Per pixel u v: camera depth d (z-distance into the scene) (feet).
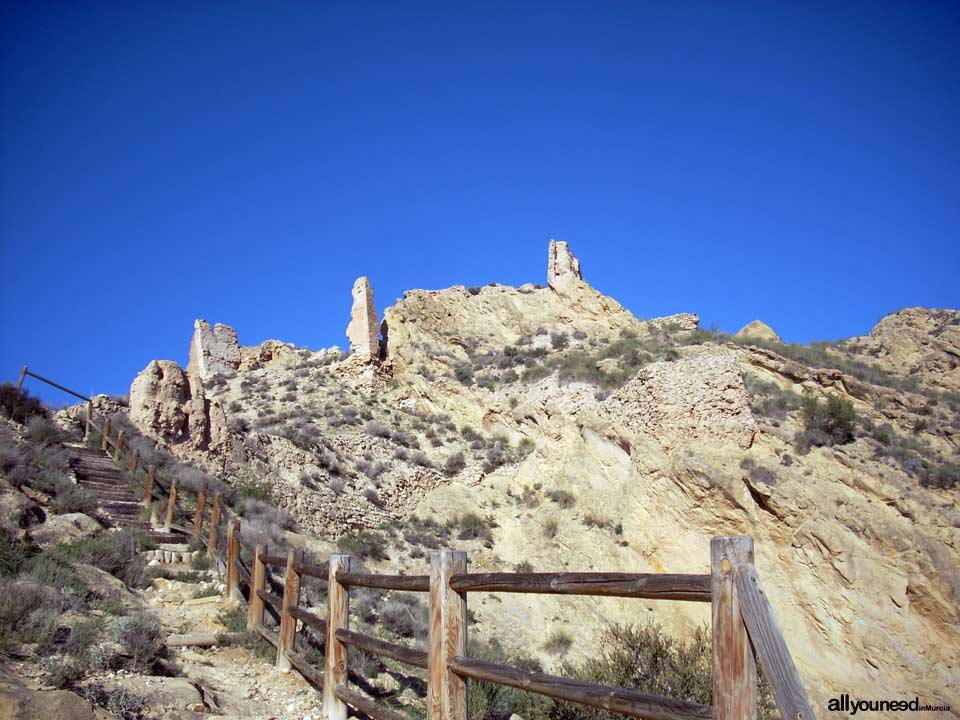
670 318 184.44
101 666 27.43
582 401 127.75
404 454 134.41
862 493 88.12
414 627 51.47
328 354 188.55
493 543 105.81
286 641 33.88
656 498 93.76
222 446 97.76
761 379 122.31
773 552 82.28
